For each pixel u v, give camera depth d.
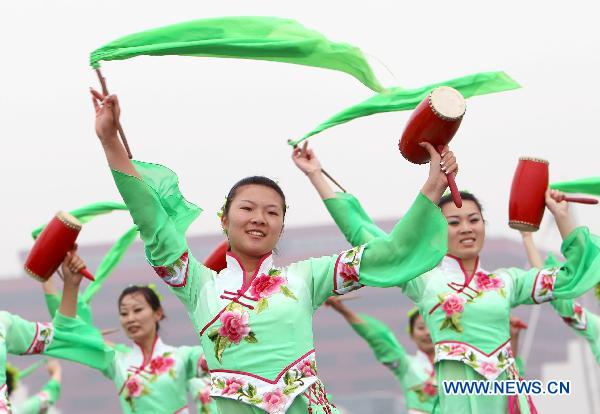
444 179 9.30
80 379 124.75
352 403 118.81
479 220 13.66
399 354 18.91
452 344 13.31
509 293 13.42
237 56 10.02
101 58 9.60
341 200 12.74
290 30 10.04
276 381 9.34
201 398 17.25
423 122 9.55
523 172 12.89
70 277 13.59
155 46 9.70
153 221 9.52
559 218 12.80
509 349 13.37
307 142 12.91
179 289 9.74
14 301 123.69
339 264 9.65
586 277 12.82
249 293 9.59
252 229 9.70
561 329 122.94
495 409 13.16
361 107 12.22
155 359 16.73
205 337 9.61
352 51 10.20
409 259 9.42
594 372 49.66
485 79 11.87
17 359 106.06
